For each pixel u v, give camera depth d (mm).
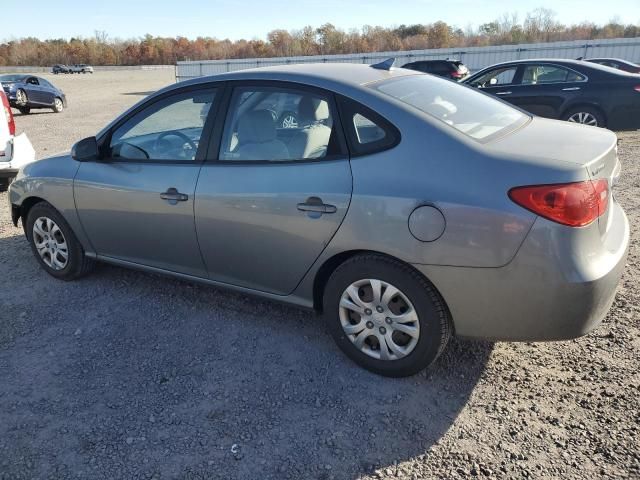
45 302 4035
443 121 2795
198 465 2434
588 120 10078
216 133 3369
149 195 3568
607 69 10062
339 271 2975
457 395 2854
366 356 3021
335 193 2854
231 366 3172
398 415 2719
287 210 3018
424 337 2785
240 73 3406
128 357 3293
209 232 3373
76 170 3986
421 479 2318
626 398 2752
